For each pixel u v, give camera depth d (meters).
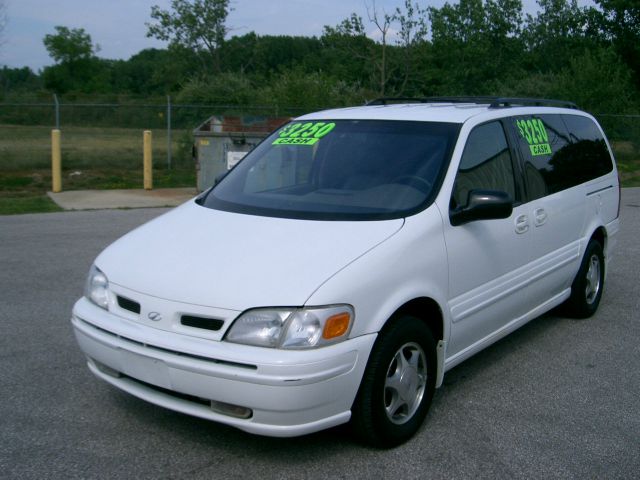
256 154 5.14
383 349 3.71
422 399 4.10
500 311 4.80
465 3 44.06
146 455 3.78
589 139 6.46
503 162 4.95
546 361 5.37
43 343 5.44
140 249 4.07
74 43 61.50
